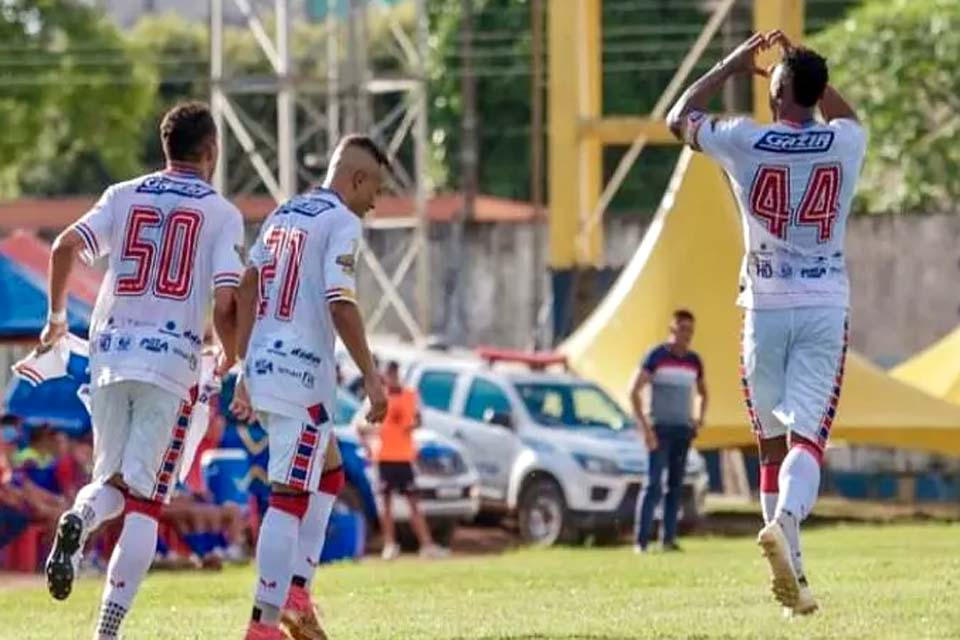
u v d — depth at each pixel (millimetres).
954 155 128250
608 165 145375
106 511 26609
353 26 91250
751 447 71688
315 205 26266
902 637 27953
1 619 36031
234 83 90750
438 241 106000
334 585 42875
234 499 57469
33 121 141500
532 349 88188
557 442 67500
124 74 145500
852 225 102812
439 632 30188
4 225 136875
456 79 149875
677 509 57250
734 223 75500
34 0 143125
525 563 51469
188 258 26484
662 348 57031
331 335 26141
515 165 150000
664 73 144375
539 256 105062
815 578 39438
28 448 57438
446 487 65375
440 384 70562
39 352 27781
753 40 27781
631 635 29047
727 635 28609
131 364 26172
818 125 27047
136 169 152250
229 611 35844
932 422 72812
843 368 27312
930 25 128625
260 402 25844
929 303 102000
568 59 86812
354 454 63781
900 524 72812
